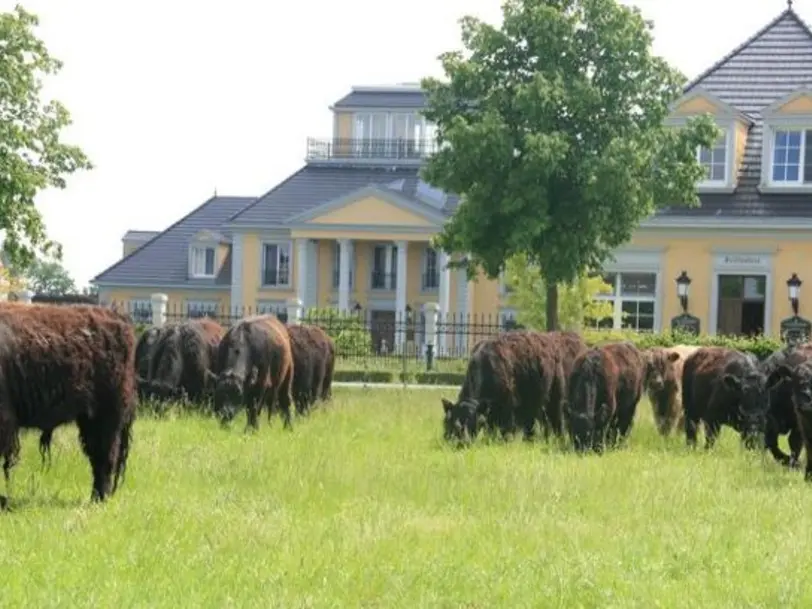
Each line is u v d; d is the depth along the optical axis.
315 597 11.79
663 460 22.62
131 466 18.88
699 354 25.94
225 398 25.11
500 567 13.13
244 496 16.89
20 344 15.98
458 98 44.59
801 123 54.88
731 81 58.66
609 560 13.55
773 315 54.53
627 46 42.97
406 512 16.02
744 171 55.97
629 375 25.36
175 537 14.09
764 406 23.62
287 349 27.05
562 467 20.61
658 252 55.66
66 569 12.48
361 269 81.81
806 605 11.98
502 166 43.09
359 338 51.81
